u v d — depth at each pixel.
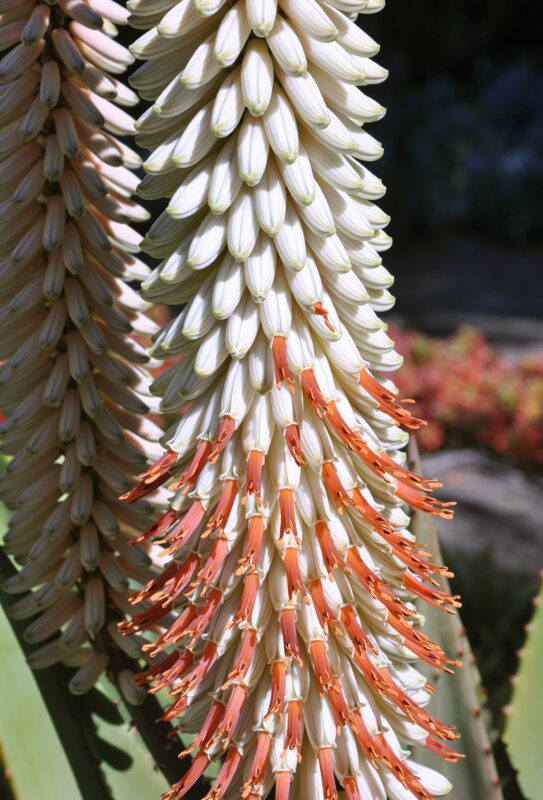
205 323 0.53
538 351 2.95
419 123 4.11
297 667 0.55
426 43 4.58
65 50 0.61
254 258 0.52
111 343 0.65
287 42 0.51
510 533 2.04
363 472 0.56
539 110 4.09
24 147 0.62
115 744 0.68
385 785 0.58
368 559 0.55
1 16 0.61
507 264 3.72
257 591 0.55
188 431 0.55
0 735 0.63
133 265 0.66
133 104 0.65
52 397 0.63
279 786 0.54
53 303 0.64
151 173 0.53
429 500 0.56
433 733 0.56
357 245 0.54
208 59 0.51
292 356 0.53
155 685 0.57
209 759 0.55
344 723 0.54
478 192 3.96
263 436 0.53
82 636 0.65
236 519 0.54
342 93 0.53
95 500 0.66
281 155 0.51
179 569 0.55
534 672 0.75
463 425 1.62
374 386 0.54
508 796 0.70
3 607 0.65
